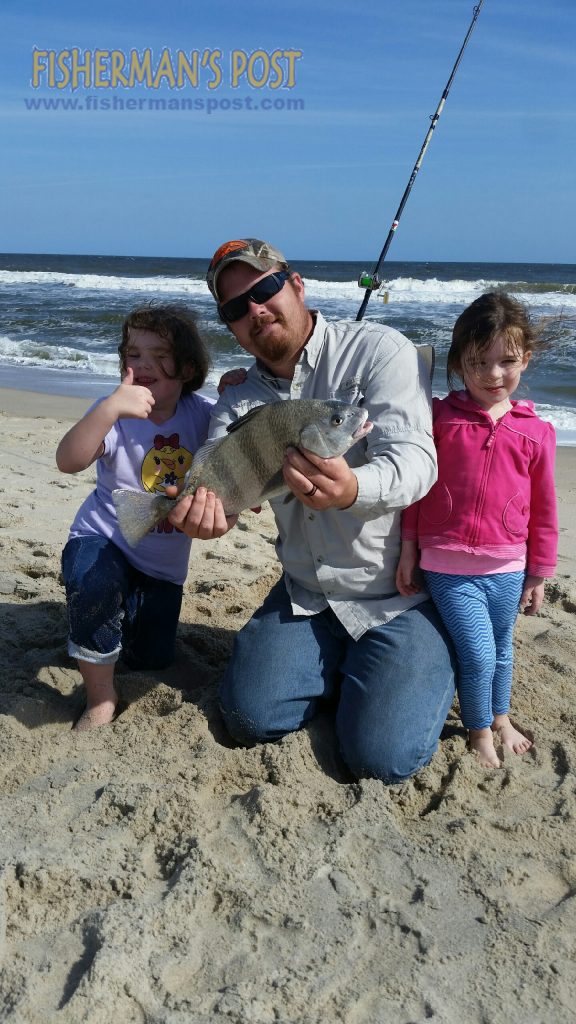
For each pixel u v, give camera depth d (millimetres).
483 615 3275
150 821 2828
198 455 2979
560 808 2973
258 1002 2152
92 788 3037
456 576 3283
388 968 2287
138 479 3623
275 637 3395
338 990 2211
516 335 3197
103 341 20312
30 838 2758
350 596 3391
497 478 3254
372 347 3250
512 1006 2174
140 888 2551
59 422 10438
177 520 3004
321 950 2338
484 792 3084
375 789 2990
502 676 3426
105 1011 2137
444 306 28625
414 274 71250
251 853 2703
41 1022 2104
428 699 3170
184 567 3797
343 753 3199
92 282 44250
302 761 3154
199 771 3080
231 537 6023
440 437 3336
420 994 2203
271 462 2850
